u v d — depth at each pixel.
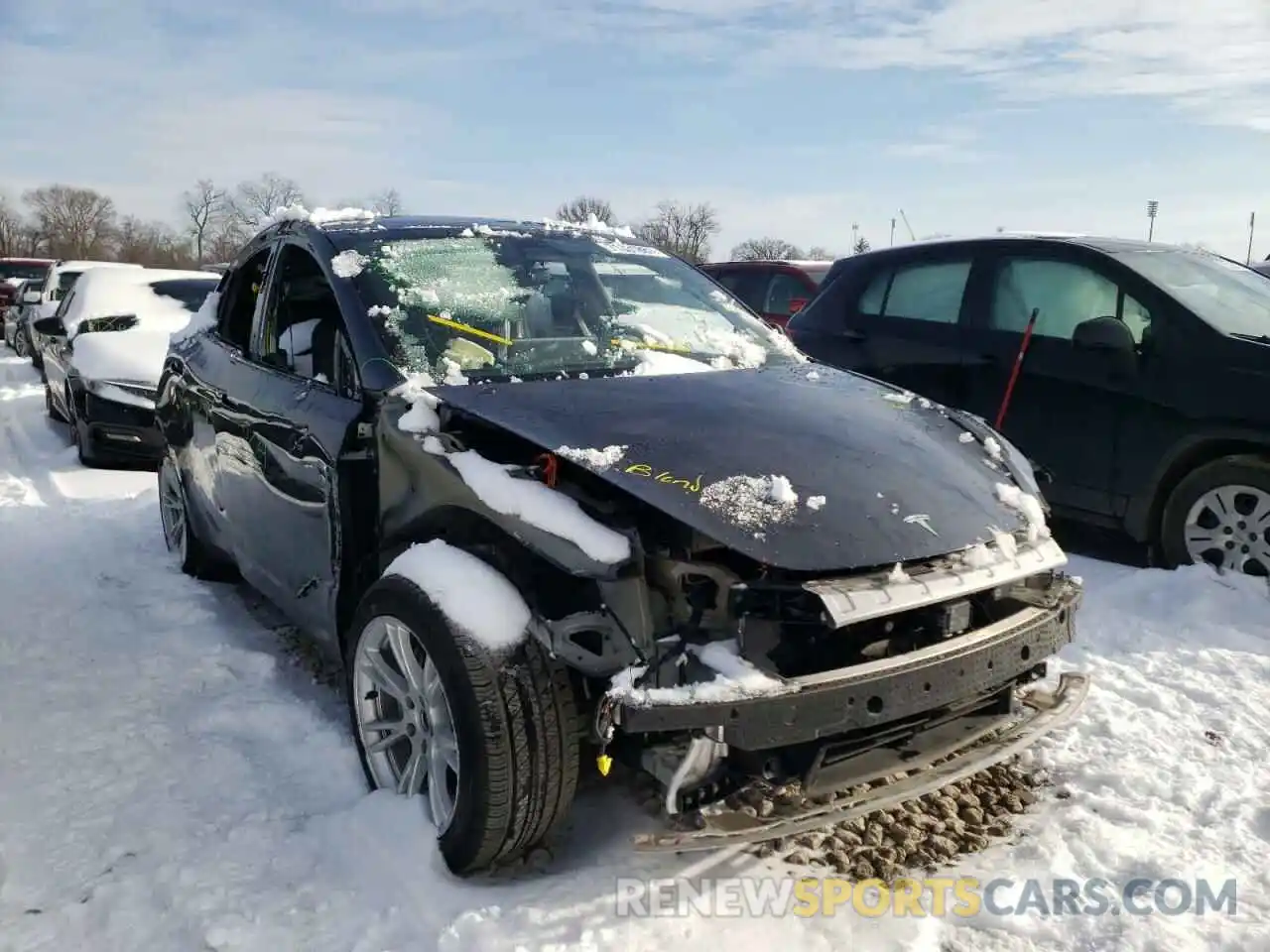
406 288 3.56
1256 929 2.55
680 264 4.54
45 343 11.19
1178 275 5.52
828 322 6.77
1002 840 2.96
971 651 2.62
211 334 4.87
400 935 2.48
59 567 5.45
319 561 3.39
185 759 3.36
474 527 2.83
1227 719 3.68
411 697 2.88
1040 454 5.58
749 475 2.69
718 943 2.47
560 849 2.87
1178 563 5.09
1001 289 5.92
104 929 2.52
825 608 2.36
